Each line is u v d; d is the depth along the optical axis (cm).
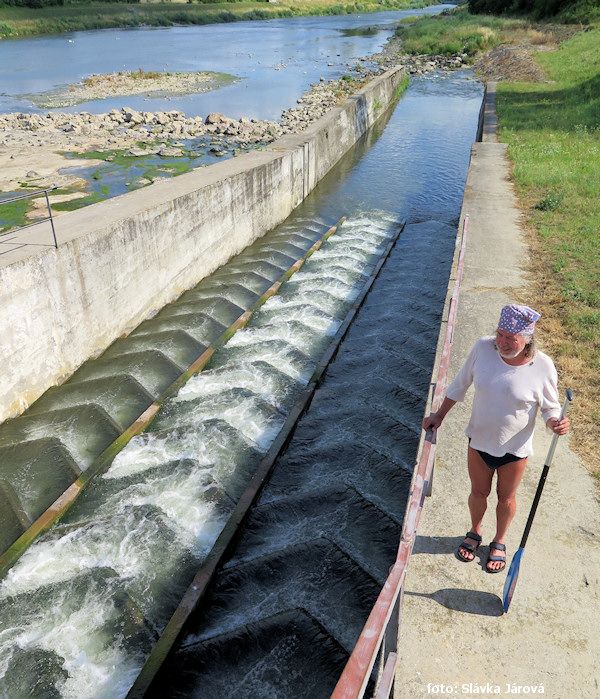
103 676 725
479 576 498
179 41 7556
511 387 425
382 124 3975
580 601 480
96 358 1377
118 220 1366
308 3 13462
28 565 874
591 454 650
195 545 896
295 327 1497
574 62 4278
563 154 2130
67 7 9612
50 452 1073
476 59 6116
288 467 1019
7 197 2039
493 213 1552
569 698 410
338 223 2330
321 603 768
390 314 1555
